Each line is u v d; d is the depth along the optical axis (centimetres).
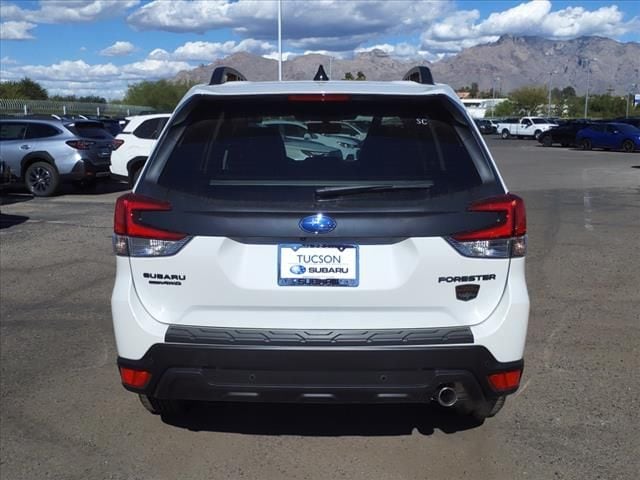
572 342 583
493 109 11756
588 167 2555
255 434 421
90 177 1638
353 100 363
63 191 1756
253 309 336
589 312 670
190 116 363
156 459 393
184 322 340
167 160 352
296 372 333
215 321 338
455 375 335
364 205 330
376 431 424
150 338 339
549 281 792
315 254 330
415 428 428
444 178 341
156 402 414
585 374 513
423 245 328
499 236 334
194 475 376
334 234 327
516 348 343
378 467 382
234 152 352
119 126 2703
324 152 353
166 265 337
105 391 484
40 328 622
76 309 681
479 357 334
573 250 962
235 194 337
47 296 728
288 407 456
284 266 331
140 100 7456
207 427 430
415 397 338
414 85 385
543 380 501
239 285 333
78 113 4594
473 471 378
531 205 1439
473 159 348
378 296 331
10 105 4088
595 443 408
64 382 500
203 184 342
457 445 406
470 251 332
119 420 440
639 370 521
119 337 348
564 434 419
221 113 364
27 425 433
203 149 354
